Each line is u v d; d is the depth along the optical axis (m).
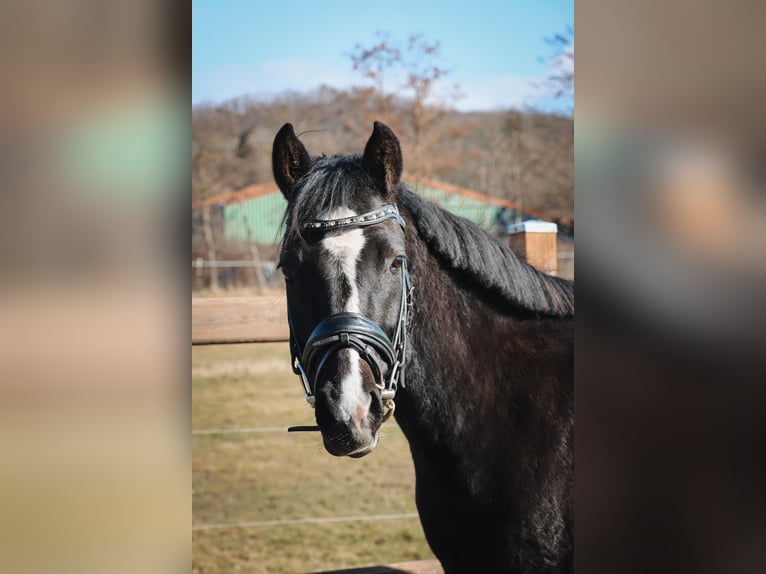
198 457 5.57
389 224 1.76
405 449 5.82
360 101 19.94
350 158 1.87
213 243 19.05
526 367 1.93
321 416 1.60
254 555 3.66
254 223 19.77
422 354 1.87
